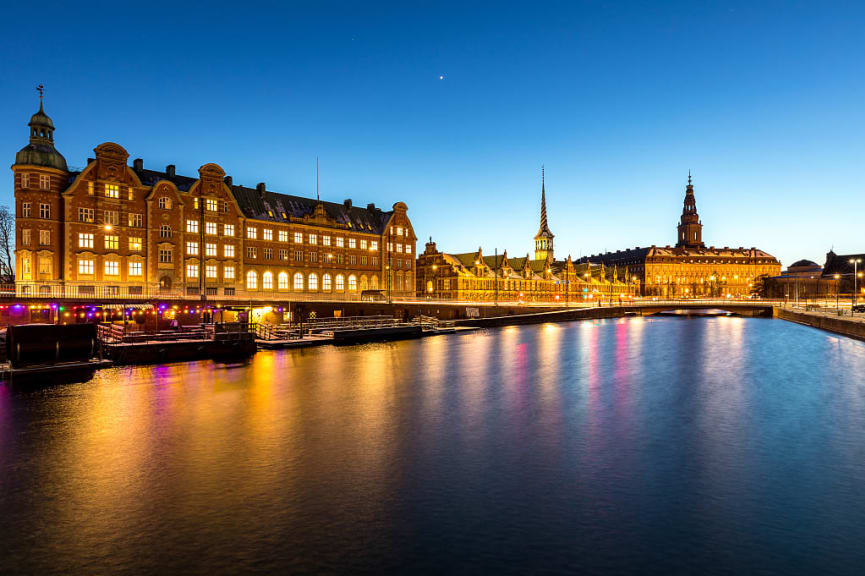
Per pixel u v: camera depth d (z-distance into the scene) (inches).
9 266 2915.8
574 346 2074.3
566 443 721.0
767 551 419.5
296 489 549.6
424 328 2719.0
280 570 391.2
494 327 3203.7
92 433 764.0
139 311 2142.0
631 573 387.9
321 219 3326.8
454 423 834.8
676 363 1566.2
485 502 517.0
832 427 804.6
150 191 2549.2
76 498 525.0
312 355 1707.7
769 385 1182.3
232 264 2854.3
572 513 491.2
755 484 564.4
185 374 1286.9
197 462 636.7
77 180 2320.4
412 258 3976.4
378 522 471.5
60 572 388.8
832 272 7539.4
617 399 1027.9
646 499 524.7
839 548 424.2
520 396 1057.5
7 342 1251.8
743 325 3444.9
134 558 408.5
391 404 977.5
